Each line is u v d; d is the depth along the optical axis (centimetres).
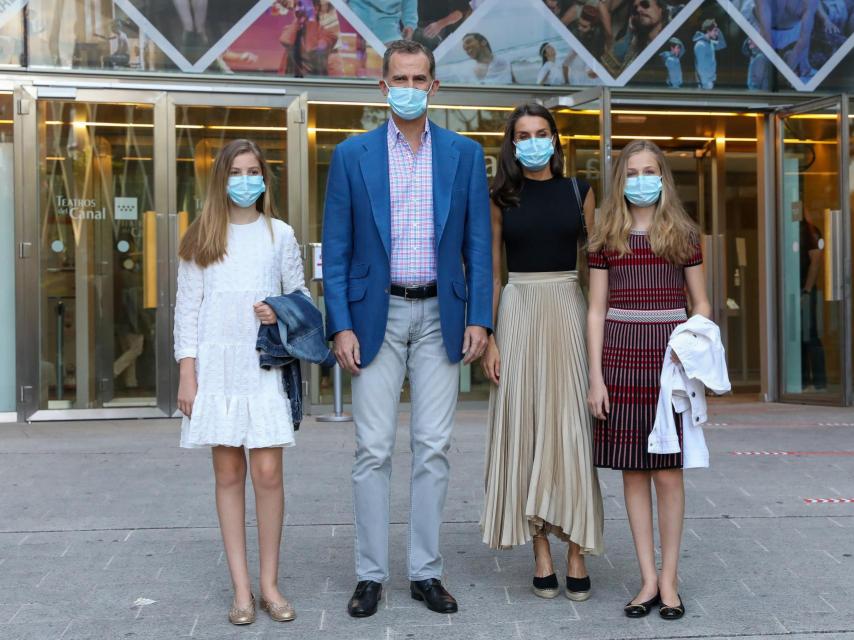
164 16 834
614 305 355
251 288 345
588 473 358
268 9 843
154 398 850
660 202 352
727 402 970
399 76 352
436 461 361
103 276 846
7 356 845
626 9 891
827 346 922
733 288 1064
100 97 829
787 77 922
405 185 360
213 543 444
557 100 864
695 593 369
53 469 609
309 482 567
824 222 920
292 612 344
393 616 346
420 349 362
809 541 438
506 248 381
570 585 363
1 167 841
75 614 351
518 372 366
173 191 845
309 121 863
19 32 823
